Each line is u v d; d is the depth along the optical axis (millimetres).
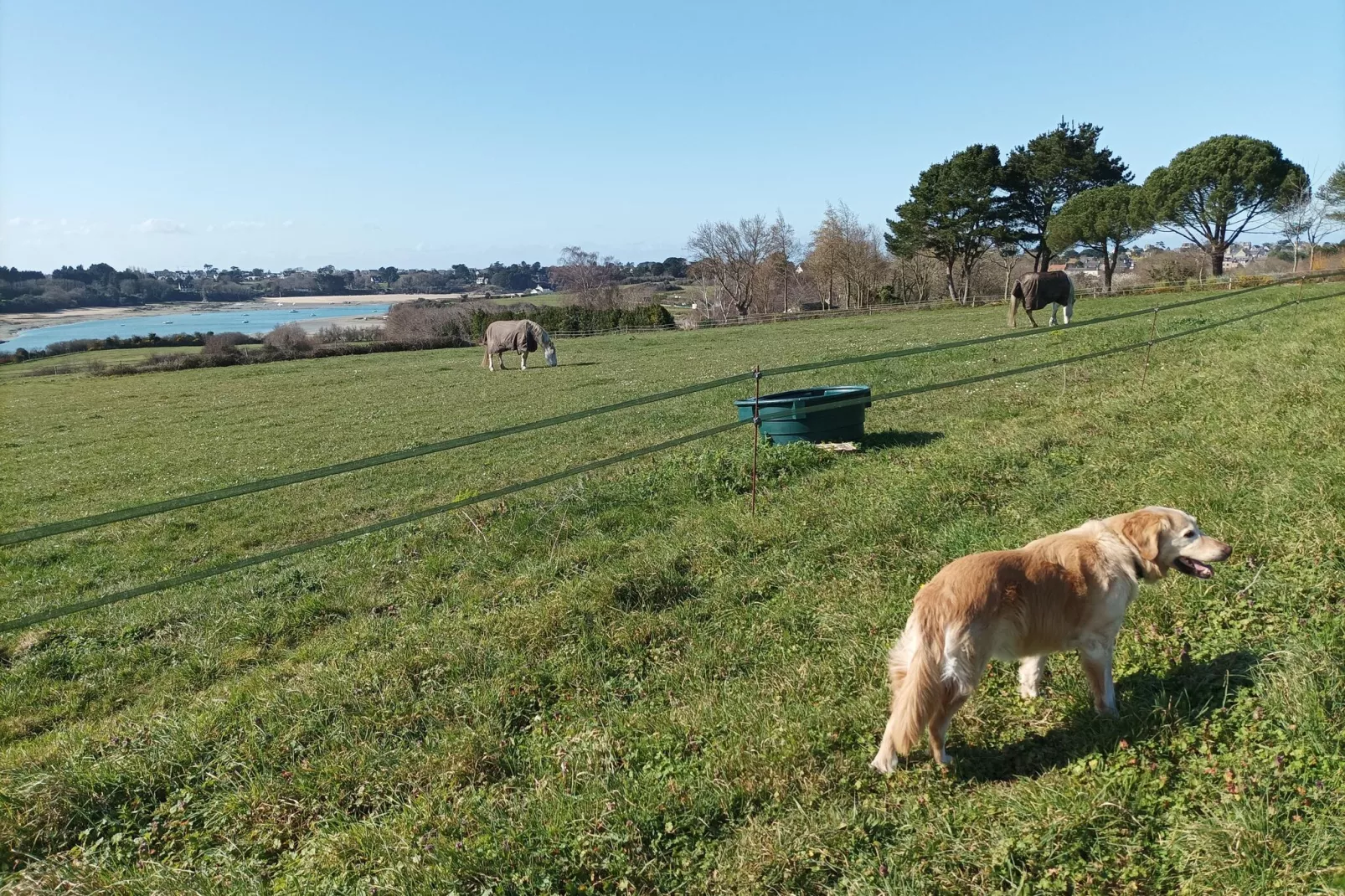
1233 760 3531
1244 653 4258
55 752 5668
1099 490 7438
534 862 3748
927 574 6332
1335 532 5191
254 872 4090
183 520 14078
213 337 74812
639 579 7000
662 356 40000
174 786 4957
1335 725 3490
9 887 4070
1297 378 9836
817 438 11781
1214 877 2992
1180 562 4305
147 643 8352
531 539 9422
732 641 5832
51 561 12445
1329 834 2982
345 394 32469
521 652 6094
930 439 11906
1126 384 13273
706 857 3691
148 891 3934
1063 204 64250
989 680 4754
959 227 64562
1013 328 34312
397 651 6379
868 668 5043
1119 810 3434
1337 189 46469
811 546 7320
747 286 86438
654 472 11477
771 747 4324
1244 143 49156
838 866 3463
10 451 24234
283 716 5543
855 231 76500
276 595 9164
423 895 3604
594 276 103938
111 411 32219
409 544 10234
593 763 4504
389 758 4918
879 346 33031
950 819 3619
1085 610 4086
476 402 27359
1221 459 7289
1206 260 54438
